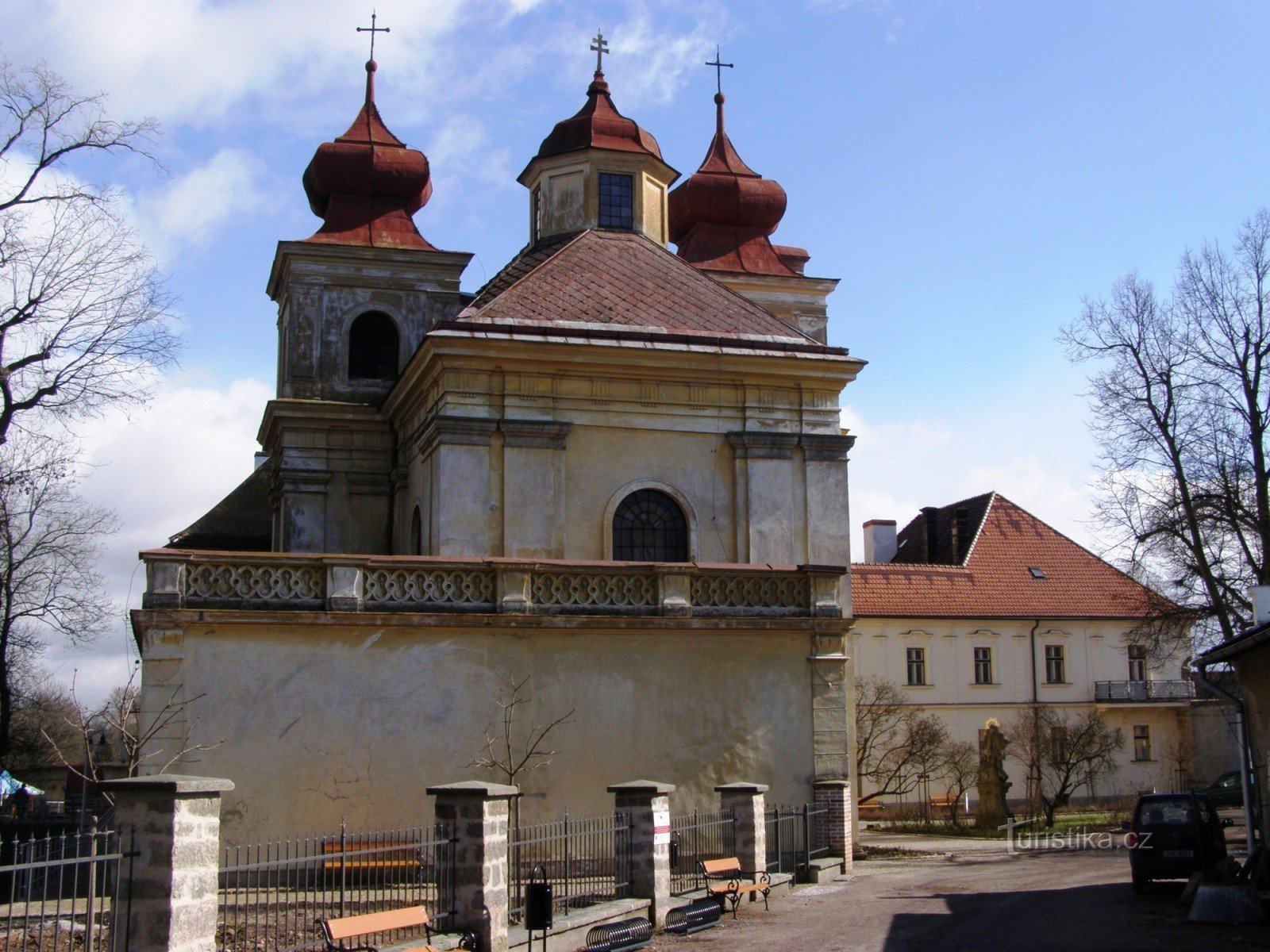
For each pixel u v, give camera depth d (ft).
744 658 77.66
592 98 114.93
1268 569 112.47
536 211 116.57
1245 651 70.23
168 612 66.59
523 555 85.76
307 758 67.77
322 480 106.32
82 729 69.72
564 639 73.87
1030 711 180.55
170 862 36.06
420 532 94.48
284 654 68.39
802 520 91.50
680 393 91.25
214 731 66.59
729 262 128.88
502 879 49.73
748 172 133.69
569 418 88.74
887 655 182.70
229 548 130.00
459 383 86.94
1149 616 121.90
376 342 111.96
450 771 70.03
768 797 77.10
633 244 105.40
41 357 94.63
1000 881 81.35
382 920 43.29
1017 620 187.83
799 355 92.32
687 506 89.97
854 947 52.11
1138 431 120.78
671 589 76.33
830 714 79.00
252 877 65.51
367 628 69.87
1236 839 116.98
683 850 72.33
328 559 69.62
